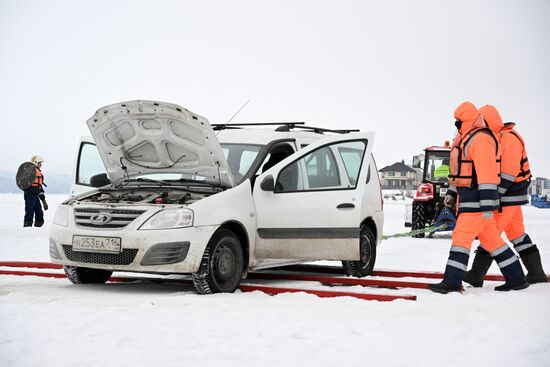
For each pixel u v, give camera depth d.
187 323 5.08
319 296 6.69
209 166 7.30
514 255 7.30
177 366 3.87
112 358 4.03
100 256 6.81
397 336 4.71
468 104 7.14
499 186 7.63
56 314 5.30
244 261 7.28
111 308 5.62
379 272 8.59
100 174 8.30
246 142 7.82
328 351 4.25
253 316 5.40
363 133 7.74
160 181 7.61
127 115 7.18
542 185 45.03
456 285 6.97
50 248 7.19
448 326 5.09
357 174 7.60
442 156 17.03
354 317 5.45
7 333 4.62
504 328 5.02
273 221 7.39
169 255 6.60
